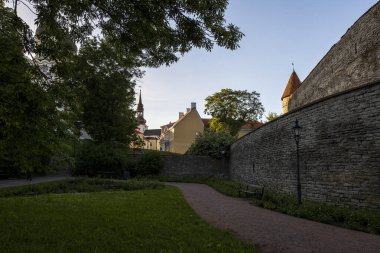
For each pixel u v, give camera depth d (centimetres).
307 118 1391
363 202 1025
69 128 816
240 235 702
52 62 738
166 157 3244
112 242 583
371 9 1415
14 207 928
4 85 566
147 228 710
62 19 739
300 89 2625
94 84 2784
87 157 2894
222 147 3275
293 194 1488
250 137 2286
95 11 732
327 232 765
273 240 666
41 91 625
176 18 694
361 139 1048
